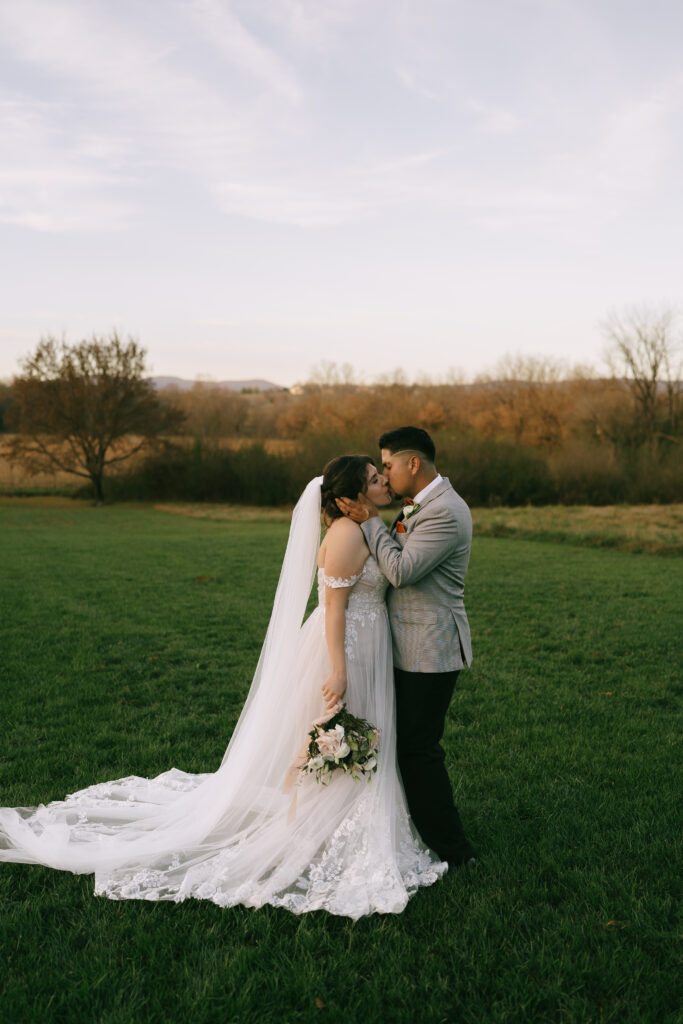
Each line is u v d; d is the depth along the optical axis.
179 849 3.17
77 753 4.48
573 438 40.91
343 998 2.32
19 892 2.93
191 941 2.59
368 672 3.11
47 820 3.47
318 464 35.41
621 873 3.04
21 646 7.34
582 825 3.48
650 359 38.50
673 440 36.91
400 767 3.21
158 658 6.92
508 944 2.60
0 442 36.81
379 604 3.19
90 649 7.26
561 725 5.04
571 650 7.29
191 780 3.98
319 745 2.91
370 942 2.62
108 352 37.25
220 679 6.21
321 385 52.66
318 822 3.07
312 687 3.25
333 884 2.92
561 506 29.31
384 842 2.99
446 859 3.14
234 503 37.38
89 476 37.50
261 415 52.47
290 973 2.42
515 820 3.56
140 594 10.63
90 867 3.09
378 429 40.56
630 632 8.09
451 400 52.16
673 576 12.34
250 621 8.73
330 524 3.21
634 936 2.62
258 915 2.75
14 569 13.20
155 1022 2.21
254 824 3.21
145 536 20.64
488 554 15.41
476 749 4.58
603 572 12.79
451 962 2.49
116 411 37.28
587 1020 2.23
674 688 6.05
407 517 3.09
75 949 2.58
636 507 28.22
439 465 31.53
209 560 14.74
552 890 2.94
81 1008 2.26
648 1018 2.22
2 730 4.89
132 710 5.37
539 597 10.34
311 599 10.20
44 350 36.28
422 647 3.10
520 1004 2.28
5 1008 2.24
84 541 18.91
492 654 7.15
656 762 4.33
